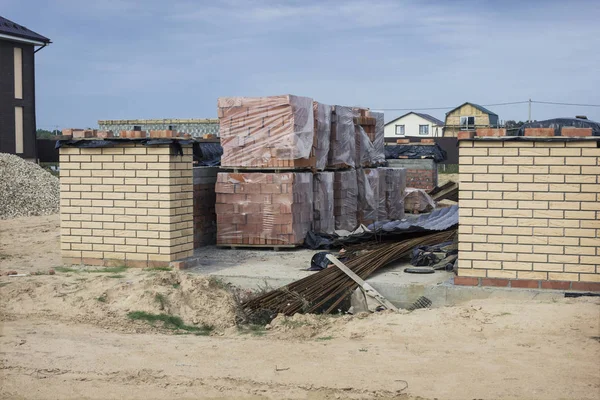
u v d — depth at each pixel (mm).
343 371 7219
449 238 14109
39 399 6598
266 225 14805
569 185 10234
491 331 8383
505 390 6512
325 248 15164
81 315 9672
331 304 10844
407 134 76000
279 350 8117
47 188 28094
